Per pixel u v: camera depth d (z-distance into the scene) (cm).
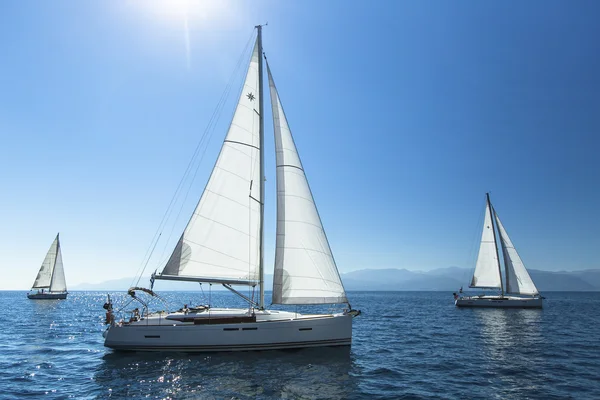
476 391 1464
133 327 1944
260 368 1728
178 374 1647
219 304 8456
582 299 12462
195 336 1917
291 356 1923
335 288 2109
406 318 4622
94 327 3653
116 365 1808
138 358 1911
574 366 1883
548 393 1437
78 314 5353
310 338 2005
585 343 2603
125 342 1945
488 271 5884
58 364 1912
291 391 1444
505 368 1839
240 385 1505
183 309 2178
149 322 1969
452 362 1975
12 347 2450
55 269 8044
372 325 3797
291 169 2192
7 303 8350
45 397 1391
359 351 2272
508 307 5725
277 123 2236
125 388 1483
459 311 5678
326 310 5312
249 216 2145
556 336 2959
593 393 1438
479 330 3356
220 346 1922
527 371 1780
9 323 3928
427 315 5041
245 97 2200
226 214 2103
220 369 1711
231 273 2072
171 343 1922
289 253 2086
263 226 2136
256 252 2128
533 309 5650
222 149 2125
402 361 1991
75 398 1378
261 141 2184
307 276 2073
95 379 1611
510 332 3209
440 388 1500
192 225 2038
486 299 5891
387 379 1625
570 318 4512
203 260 2031
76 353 2225
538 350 2336
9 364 1923
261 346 1947
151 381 1561
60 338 2877
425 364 1925
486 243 5922
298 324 1991
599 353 2234
